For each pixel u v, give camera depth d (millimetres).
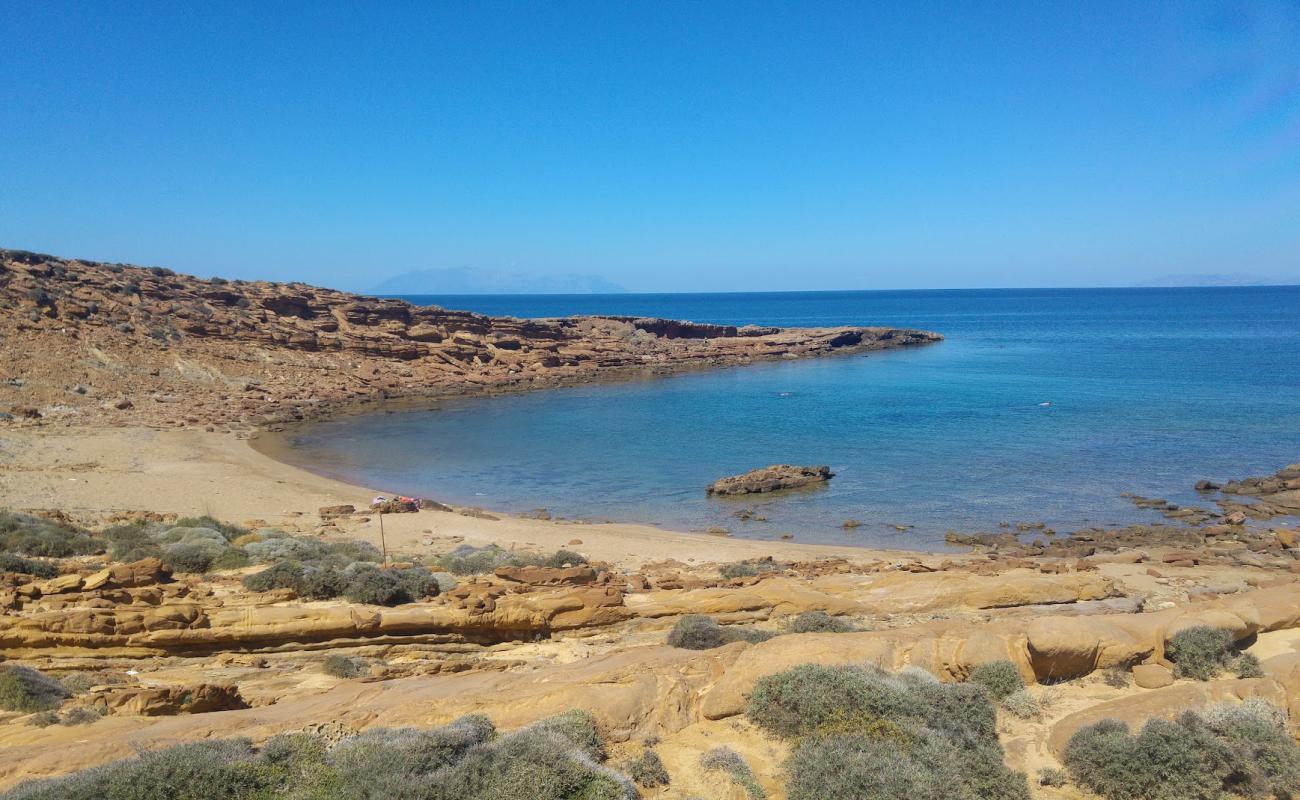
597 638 19859
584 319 137500
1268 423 59719
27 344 68312
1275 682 12641
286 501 39688
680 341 135875
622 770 11070
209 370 78250
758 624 21172
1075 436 57094
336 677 16219
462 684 14055
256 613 17656
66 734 11516
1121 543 33375
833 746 10883
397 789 9422
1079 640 13719
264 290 101812
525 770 9805
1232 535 33594
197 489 40281
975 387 86875
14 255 84000
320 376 86062
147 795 9031
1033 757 11664
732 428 65438
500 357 104688
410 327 105500
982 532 36156
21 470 40344
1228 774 10781
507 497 44719
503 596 20250
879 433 61000
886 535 36188
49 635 15805
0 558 19844
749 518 39562
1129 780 10742
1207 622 14055
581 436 63281
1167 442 54094
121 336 76938
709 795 10633
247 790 9547
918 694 12219
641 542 33469
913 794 9812
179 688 13297
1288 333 150375
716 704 12781
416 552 29875
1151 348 127250
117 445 50344
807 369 113125
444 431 65812
